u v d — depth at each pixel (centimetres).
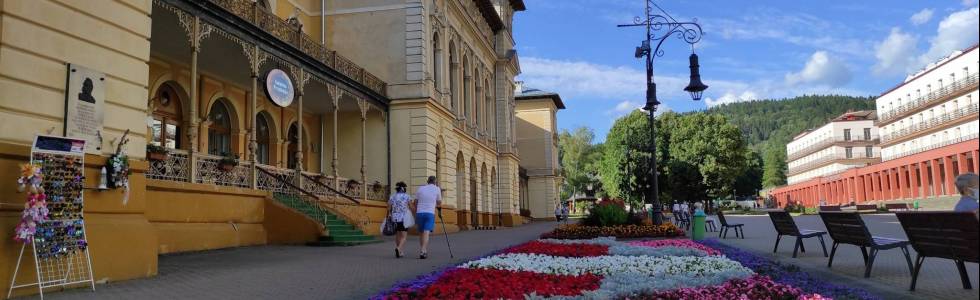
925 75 7150
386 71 2894
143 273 977
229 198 1634
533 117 6488
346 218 1927
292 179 2027
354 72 2553
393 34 2911
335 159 2317
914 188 6469
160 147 1398
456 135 3381
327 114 2958
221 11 1612
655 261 1028
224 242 1586
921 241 741
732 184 6181
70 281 852
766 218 4569
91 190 914
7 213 800
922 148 7375
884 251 1310
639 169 6231
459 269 909
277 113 2628
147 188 1359
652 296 650
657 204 2158
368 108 2683
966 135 6412
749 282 731
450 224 3059
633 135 6303
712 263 967
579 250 1269
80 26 909
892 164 6975
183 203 1468
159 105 1983
